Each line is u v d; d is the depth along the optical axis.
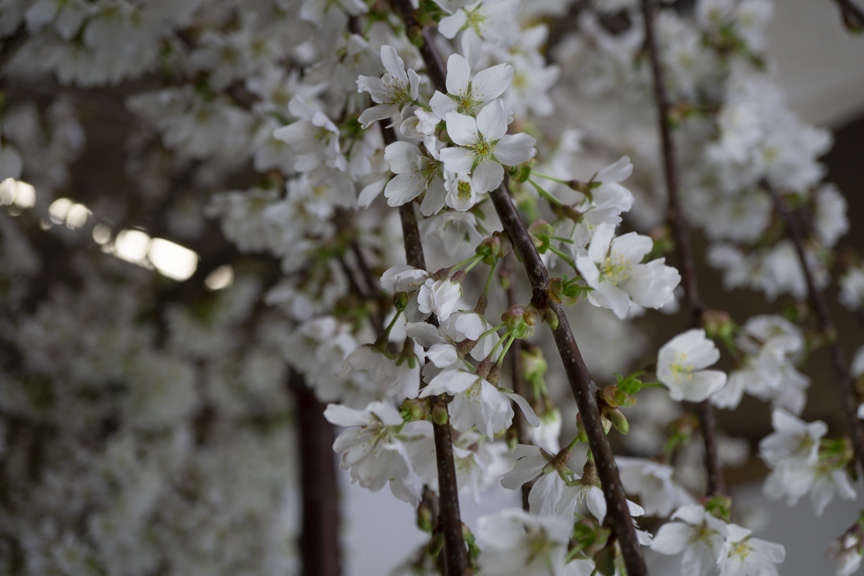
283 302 1.08
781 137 1.51
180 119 1.10
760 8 1.61
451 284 0.79
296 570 2.44
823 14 2.03
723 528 0.83
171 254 2.35
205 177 2.21
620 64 1.61
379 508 2.60
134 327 2.42
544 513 0.79
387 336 0.82
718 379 0.81
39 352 2.29
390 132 0.85
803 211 1.58
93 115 1.95
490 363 0.78
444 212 0.84
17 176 1.03
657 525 1.56
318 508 1.69
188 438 2.35
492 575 0.76
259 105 1.07
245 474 2.45
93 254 2.40
